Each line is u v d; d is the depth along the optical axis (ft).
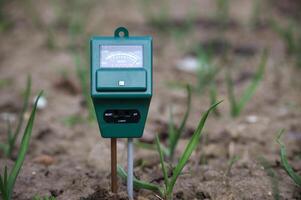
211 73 4.90
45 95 4.70
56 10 7.06
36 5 7.38
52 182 3.33
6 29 6.41
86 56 5.52
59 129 4.11
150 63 2.80
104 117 2.81
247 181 3.24
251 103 4.51
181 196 3.17
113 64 2.79
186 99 4.61
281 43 5.92
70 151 3.85
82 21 6.51
